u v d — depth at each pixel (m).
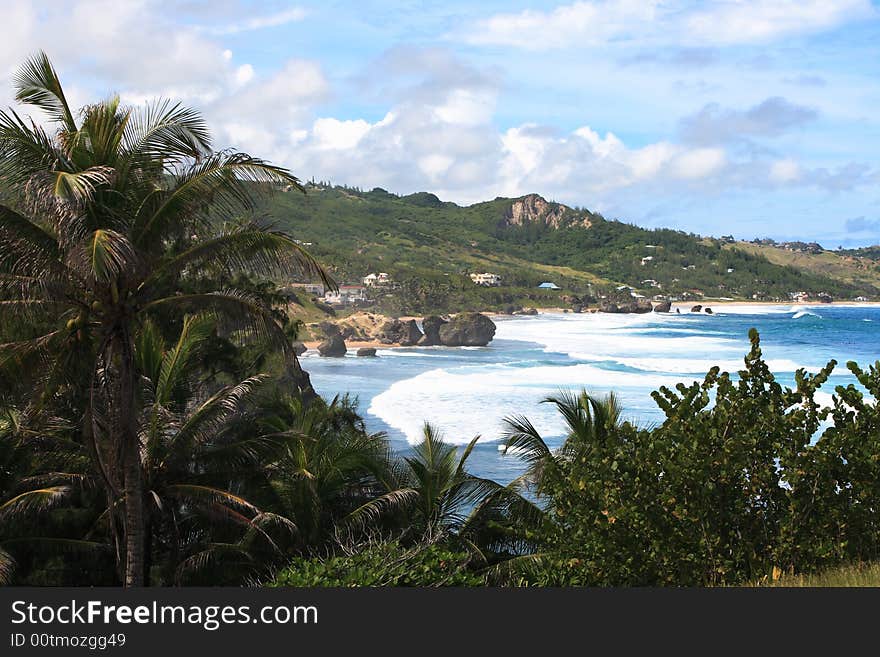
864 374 9.89
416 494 15.83
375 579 9.16
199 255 12.36
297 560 9.80
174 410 16.70
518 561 13.91
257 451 15.60
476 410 51.44
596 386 65.88
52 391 13.15
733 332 143.88
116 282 11.94
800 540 9.71
